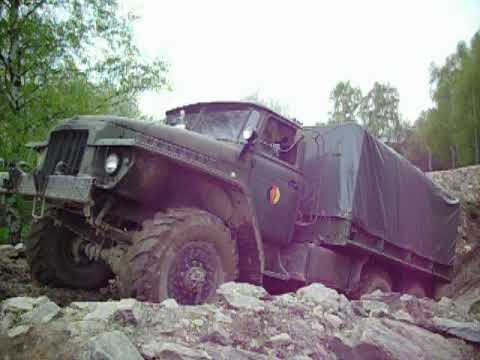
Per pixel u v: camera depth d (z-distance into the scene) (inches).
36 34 295.1
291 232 224.5
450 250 347.3
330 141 250.7
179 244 146.4
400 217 278.8
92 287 200.5
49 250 187.9
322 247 235.6
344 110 1448.1
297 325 127.3
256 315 126.8
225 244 159.2
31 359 96.4
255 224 177.2
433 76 1289.4
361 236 244.4
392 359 116.4
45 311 112.5
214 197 174.9
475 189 682.8
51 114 303.9
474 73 1044.5
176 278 146.0
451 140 1133.1
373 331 128.6
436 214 327.3
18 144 279.0
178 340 105.6
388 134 1402.6
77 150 159.0
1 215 273.9
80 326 105.5
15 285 185.3
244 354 104.2
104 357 88.7
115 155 148.9
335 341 122.7
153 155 154.6
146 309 117.2
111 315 111.0
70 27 311.0
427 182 317.4
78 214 173.9
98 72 331.3
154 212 167.3
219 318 120.7
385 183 263.7
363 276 259.6
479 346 145.8
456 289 409.1
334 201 235.9
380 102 1439.5
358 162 236.4
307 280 219.1
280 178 215.5
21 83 299.7
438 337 144.0
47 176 152.1
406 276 307.9
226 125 210.5
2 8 289.3
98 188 149.3
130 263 139.8
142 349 97.0
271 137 214.4
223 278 158.6
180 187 165.6
